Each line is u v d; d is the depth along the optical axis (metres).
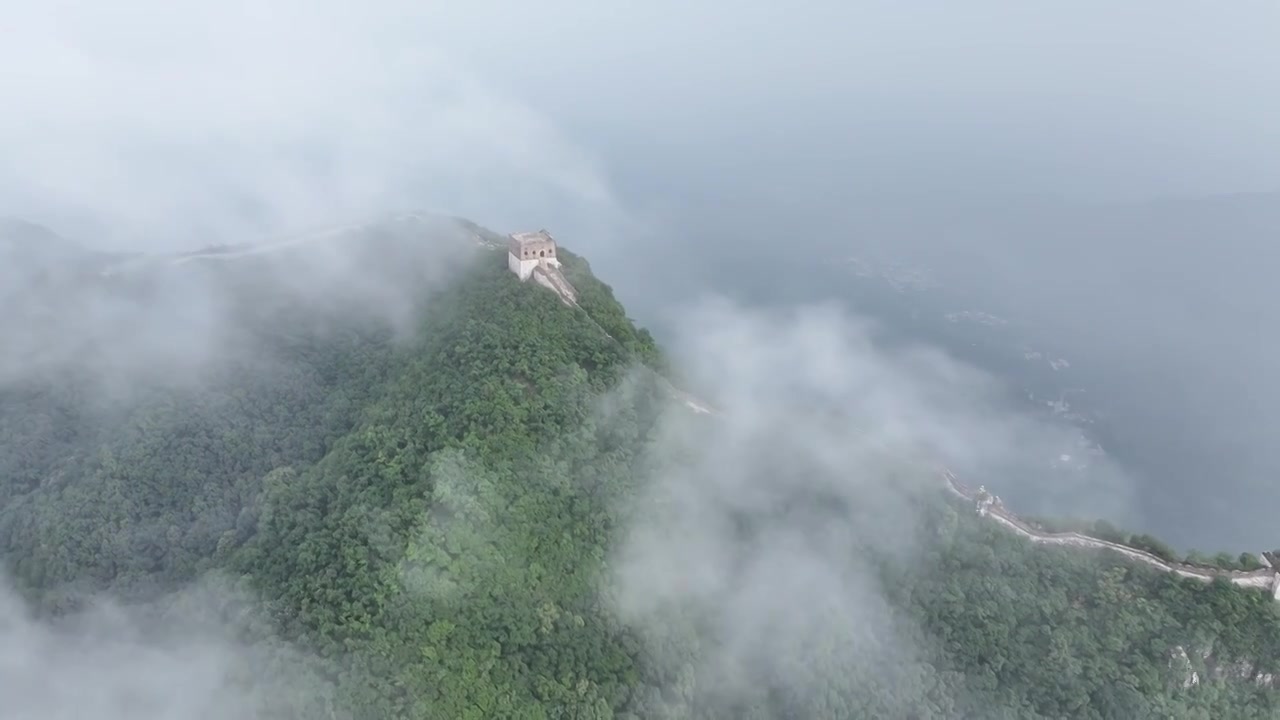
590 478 112.81
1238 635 111.56
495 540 101.06
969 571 117.44
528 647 95.19
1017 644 109.44
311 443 127.00
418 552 96.19
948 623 111.88
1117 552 120.75
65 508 113.94
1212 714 108.44
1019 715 103.31
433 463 105.56
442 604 93.44
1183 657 109.12
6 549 114.69
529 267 141.38
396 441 112.00
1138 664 107.81
